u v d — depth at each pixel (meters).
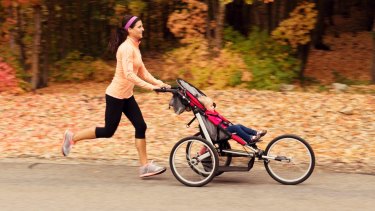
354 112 10.10
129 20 6.45
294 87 13.12
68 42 18.25
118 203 5.55
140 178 6.68
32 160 7.62
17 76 13.41
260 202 5.57
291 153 6.52
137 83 6.37
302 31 13.63
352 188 6.14
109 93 6.59
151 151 8.14
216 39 13.52
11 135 9.16
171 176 6.78
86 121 10.09
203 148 6.52
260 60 13.45
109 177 6.70
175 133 9.25
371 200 5.64
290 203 5.54
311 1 14.89
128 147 8.45
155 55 20.72
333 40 24.00
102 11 17.61
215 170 6.24
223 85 12.83
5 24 13.87
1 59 13.34
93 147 8.42
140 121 6.68
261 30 14.80
